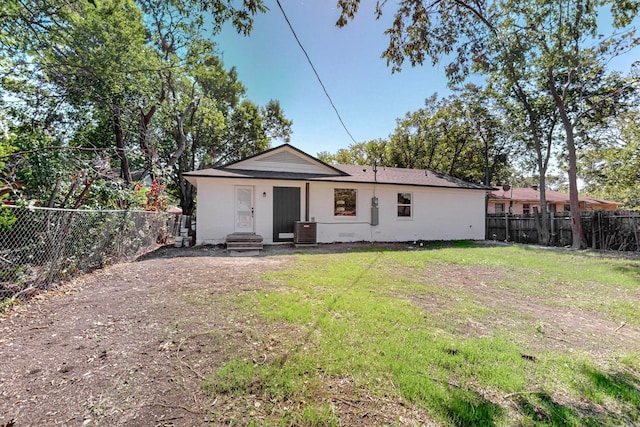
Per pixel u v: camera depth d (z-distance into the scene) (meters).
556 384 2.16
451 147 22.84
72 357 2.43
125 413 1.79
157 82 12.26
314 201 10.91
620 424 1.77
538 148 13.29
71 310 3.51
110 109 10.20
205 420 1.74
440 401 1.93
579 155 16.03
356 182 11.03
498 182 26.27
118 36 9.75
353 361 2.39
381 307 3.71
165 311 3.50
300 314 3.39
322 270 5.94
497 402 1.95
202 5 3.77
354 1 4.48
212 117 17.88
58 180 5.52
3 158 4.49
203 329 2.99
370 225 11.66
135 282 4.82
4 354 2.46
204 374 2.20
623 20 5.48
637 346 2.82
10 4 6.74
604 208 26.59
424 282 5.15
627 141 13.11
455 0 5.05
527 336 3.01
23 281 3.79
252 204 10.20
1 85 7.46
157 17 12.91
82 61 9.04
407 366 2.33
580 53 9.75
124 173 11.16
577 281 5.37
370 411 1.83
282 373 2.21
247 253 8.24
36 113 8.08
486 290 4.72
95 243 5.54
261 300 3.89
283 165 11.01
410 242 11.70
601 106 12.09
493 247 10.52
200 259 7.16
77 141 9.42
